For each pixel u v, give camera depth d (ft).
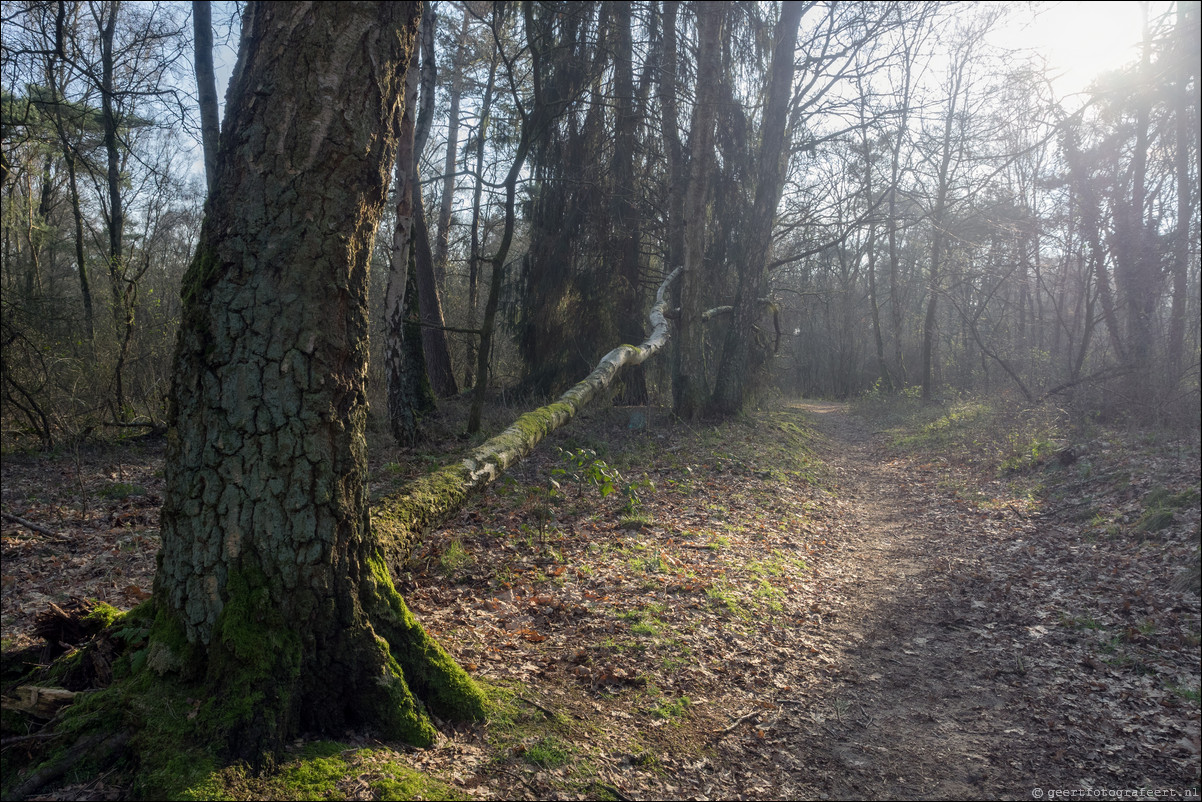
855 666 14.52
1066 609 17.78
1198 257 46.09
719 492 29.96
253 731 7.88
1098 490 28.04
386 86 8.91
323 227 8.48
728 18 47.83
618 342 51.88
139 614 9.09
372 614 9.45
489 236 72.08
